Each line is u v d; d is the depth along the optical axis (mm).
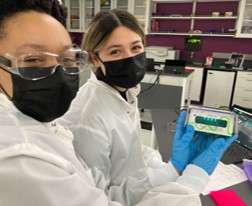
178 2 4879
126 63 925
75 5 5422
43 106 561
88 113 868
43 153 447
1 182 384
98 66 977
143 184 768
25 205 399
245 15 4324
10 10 471
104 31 869
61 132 644
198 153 758
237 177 952
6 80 518
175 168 739
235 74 4250
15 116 501
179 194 636
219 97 4477
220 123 755
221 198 814
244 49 4770
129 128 974
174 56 4711
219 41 4895
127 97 1096
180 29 5062
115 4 5113
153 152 1179
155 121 1604
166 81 3121
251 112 1249
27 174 403
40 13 500
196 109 796
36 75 522
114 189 798
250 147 1159
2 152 396
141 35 948
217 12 4637
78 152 827
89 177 628
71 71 598
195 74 4512
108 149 883
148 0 4691
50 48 502
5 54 487
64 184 452
